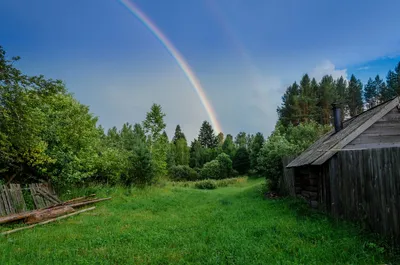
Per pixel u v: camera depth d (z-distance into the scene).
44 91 9.85
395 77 49.44
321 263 4.36
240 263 4.48
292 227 6.63
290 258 4.63
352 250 4.80
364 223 5.96
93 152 16.22
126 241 6.27
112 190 15.14
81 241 6.28
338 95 51.06
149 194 15.88
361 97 55.78
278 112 56.19
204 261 4.76
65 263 4.77
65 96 15.97
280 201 11.24
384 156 5.32
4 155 10.79
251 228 6.82
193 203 13.29
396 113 9.30
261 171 18.20
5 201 9.20
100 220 8.72
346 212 6.87
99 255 5.26
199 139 82.25
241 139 67.94
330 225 6.63
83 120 16.12
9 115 9.59
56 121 13.66
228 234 6.34
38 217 8.64
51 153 12.80
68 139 14.40
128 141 30.67
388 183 5.19
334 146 8.84
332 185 7.72
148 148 20.45
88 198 13.16
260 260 4.53
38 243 6.22
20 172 12.30
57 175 13.20
